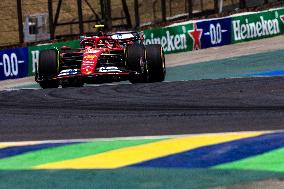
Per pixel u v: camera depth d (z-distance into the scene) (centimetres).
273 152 1484
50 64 3847
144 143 1672
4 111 2683
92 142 1720
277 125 1895
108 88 3512
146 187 1239
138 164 1445
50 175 1371
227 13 9175
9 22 11375
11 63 6538
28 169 1442
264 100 2570
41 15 10275
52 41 7994
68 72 3784
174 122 2095
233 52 7025
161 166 1416
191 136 1722
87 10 11794
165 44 7681
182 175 1323
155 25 8831
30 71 6731
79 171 1399
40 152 1622
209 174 1323
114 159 1509
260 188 1199
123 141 1716
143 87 3469
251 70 4797
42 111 2605
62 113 2505
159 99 2817
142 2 11350
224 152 1512
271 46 7231
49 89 3719
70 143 1720
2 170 1441
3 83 6153
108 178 1324
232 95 2811
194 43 7881
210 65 5662
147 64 3934
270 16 8562
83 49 4028
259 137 1650
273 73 4291
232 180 1266
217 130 1869
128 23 9994
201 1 10662
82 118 2319
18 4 8244
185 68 5628
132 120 2198
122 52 3962
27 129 2109
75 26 11450
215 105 2498
